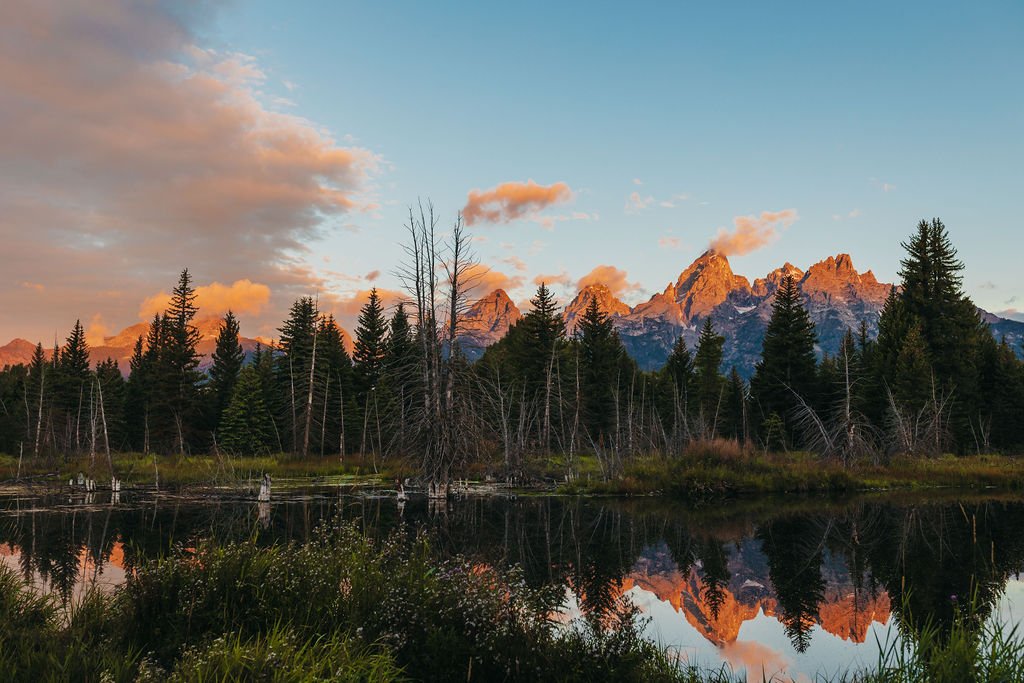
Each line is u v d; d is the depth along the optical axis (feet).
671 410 220.84
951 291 180.75
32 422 192.24
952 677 17.54
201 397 200.85
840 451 134.00
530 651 20.36
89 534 58.95
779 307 201.05
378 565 26.84
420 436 94.17
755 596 41.01
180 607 22.09
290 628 19.49
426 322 95.35
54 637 20.25
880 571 47.50
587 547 56.65
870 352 203.92
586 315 214.28
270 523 66.18
